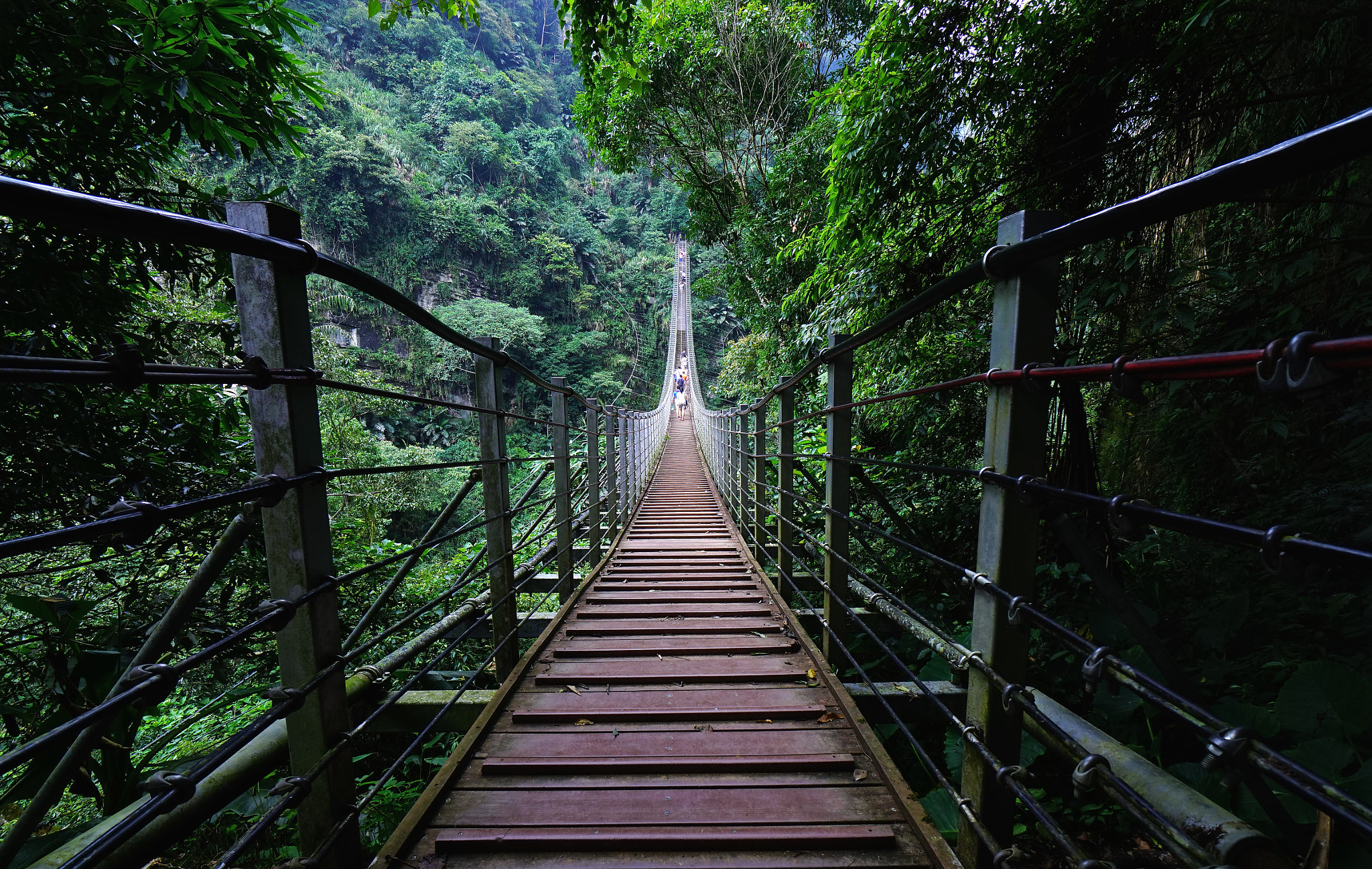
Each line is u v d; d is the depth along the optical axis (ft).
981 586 3.14
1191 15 6.45
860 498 14.10
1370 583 6.94
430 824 4.26
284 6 7.00
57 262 6.01
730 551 14.25
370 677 5.06
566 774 4.91
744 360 31.96
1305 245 6.97
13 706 6.23
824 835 4.06
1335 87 6.45
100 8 5.82
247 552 8.84
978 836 3.22
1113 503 2.08
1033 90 8.73
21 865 3.98
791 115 30.27
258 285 2.90
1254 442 8.51
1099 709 6.36
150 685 2.04
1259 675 6.51
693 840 4.04
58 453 6.39
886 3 9.59
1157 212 1.99
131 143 6.88
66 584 8.56
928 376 11.53
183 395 7.87
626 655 7.49
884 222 10.55
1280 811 2.81
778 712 5.85
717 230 34.27
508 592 6.55
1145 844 5.86
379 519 27.37
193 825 3.19
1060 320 8.98
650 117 31.37
